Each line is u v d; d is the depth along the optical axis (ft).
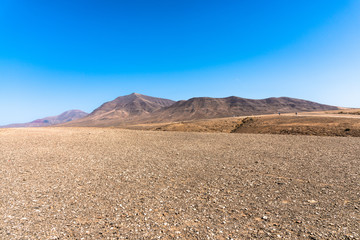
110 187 32.78
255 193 29.43
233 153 60.44
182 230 19.94
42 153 62.69
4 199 27.78
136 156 58.59
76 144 81.10
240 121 235.81
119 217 22.79
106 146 77.82
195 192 30.30
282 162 47.55
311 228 19.77
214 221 21.70
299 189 30.42
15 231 19.74
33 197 28.55
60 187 32.76
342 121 134.41
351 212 22.74
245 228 20.13
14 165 47.73
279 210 23.94
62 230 20.03
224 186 32.65
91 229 20.22
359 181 32.83
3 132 107.14
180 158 54.95
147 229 20.21
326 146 68.03
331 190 29.53
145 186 33.19
